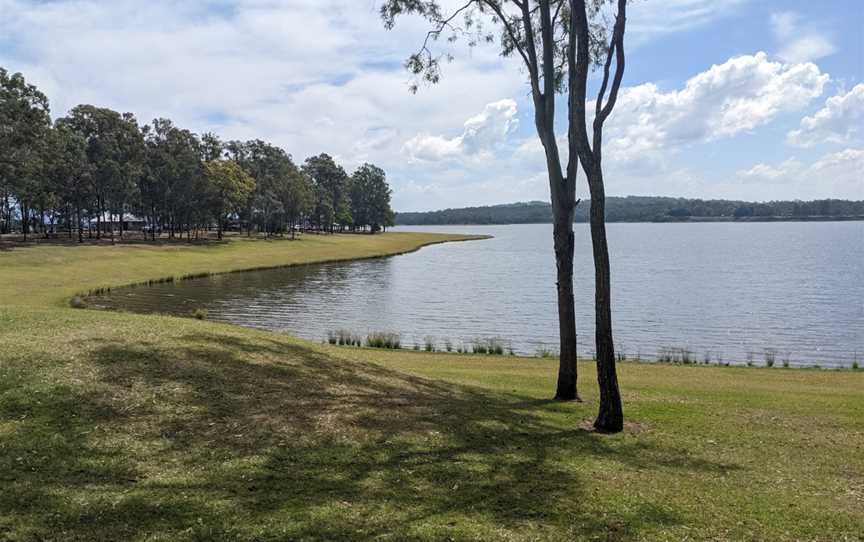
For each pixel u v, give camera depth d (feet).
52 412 25.62
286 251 277.44
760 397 46.14
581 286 161.68
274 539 17.99
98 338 35.47
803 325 104.99
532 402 41.55
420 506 21.04
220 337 40.29
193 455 23.65
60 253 194.08
